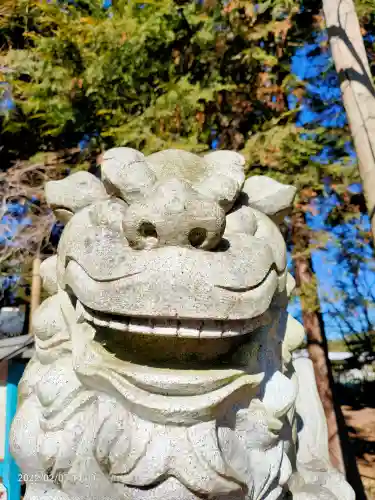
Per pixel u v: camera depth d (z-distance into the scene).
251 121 2.75
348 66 1.63
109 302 0.67
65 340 0.85
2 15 2.97
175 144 2.49
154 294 0.64
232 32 2.55
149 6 2.61
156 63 2.63
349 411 5.82
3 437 1.86
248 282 0.68
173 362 0.74
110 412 0.73
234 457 0.75
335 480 1.06
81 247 0.75
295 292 2.80
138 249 0.69
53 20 2.59
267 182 0.95
